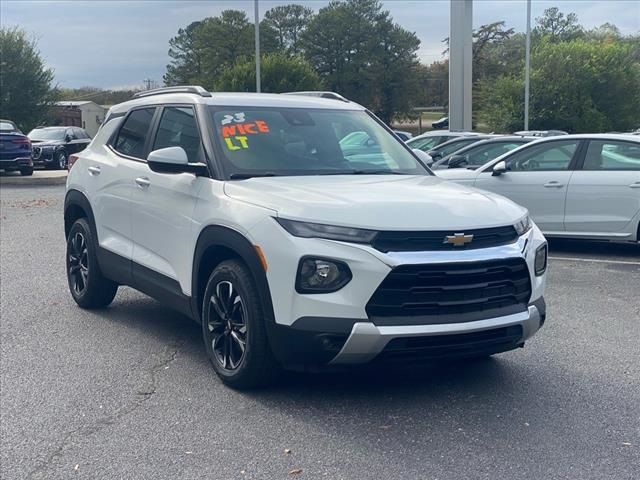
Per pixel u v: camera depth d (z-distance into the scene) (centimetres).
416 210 475
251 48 7950
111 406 505
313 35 8081
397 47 8119
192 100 617
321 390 529
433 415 485
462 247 466
